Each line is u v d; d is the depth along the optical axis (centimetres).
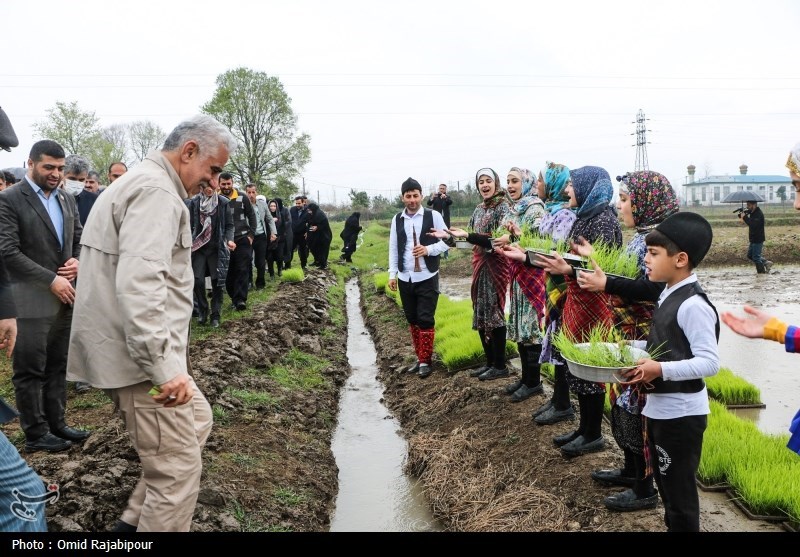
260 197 1399
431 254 762
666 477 320
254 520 425
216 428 553
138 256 288
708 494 427
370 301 1497
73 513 374
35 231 478
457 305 1184
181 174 329
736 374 794
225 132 332
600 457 470
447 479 530
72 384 658
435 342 923
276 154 5231
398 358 930
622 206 397
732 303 1303
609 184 465
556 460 484
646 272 372
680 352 316
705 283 1661
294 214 2017
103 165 4162
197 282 942
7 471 273
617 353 335
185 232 324
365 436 686
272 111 5097
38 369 473
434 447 589
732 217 3909
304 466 552
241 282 1080
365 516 502
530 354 601
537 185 600
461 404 665
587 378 330
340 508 518
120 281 285
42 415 485
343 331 1234
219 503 420
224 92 4994
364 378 922
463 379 716
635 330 395
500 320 668
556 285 486
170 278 320
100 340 300
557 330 504
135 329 282
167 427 307
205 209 924
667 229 320
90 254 306
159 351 288
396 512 507
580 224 466
